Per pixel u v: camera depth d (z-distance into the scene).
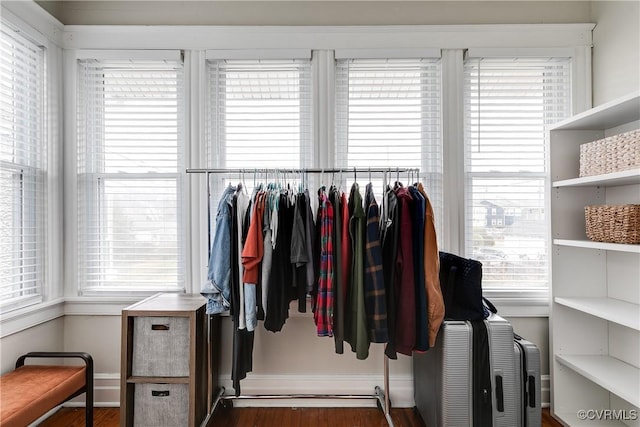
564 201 1.96
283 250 1.72
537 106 2.17
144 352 1.70
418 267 1.61
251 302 1.60
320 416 1.98
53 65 2.06
